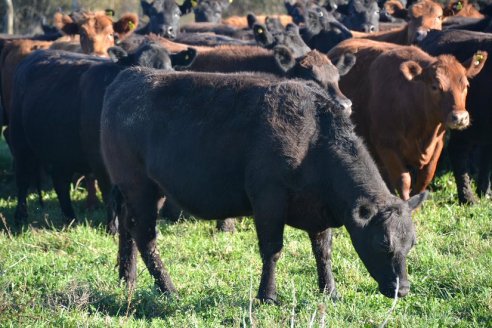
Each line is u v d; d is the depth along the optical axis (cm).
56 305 1552
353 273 1809
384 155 2444
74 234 2270
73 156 2591
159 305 1595
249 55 2681
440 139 2375
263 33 3109
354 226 1489
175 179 1669
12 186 3259
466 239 2059
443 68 2233
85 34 3462
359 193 1503
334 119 1572
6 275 1778
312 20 3903
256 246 2152
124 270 1770
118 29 3569
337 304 1572
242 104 1623
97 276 1784
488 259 1852
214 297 1620
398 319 1486
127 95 1761
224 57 2695
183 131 1659
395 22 4919
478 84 2545
